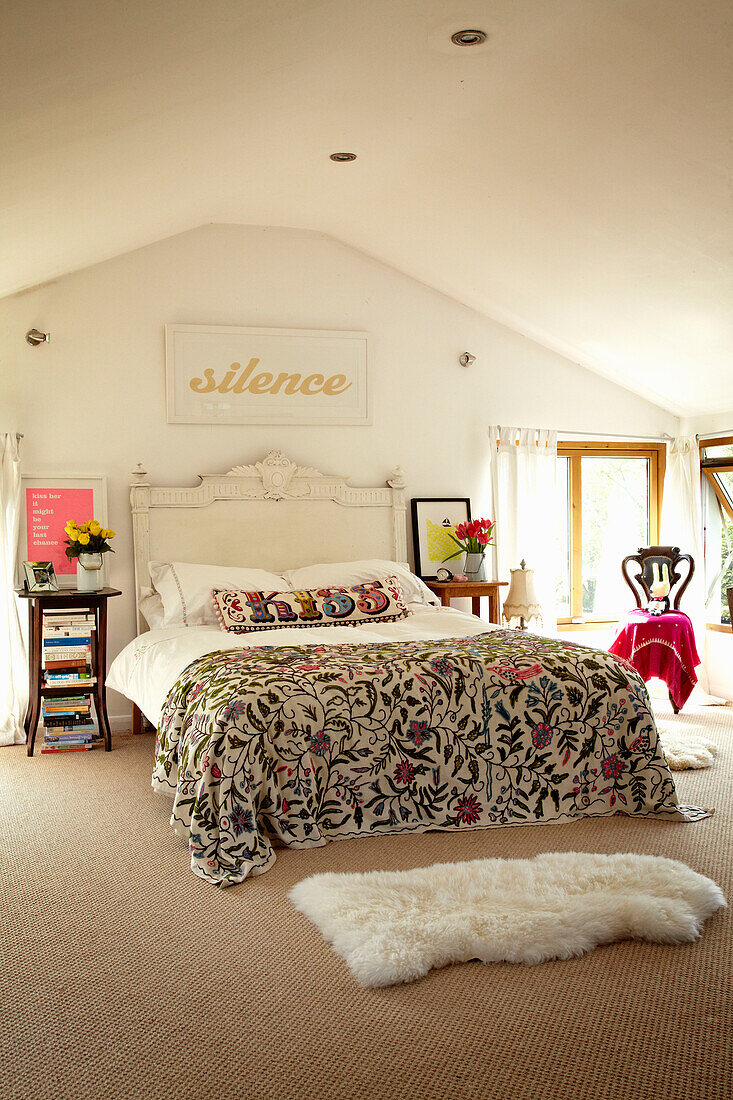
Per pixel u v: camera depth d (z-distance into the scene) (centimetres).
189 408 574
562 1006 230
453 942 255
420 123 395
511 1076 201
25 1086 199
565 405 661
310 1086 198
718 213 403
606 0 289
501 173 434
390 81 346
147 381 566
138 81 274
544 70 338
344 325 609
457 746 361
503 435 639
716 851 333
